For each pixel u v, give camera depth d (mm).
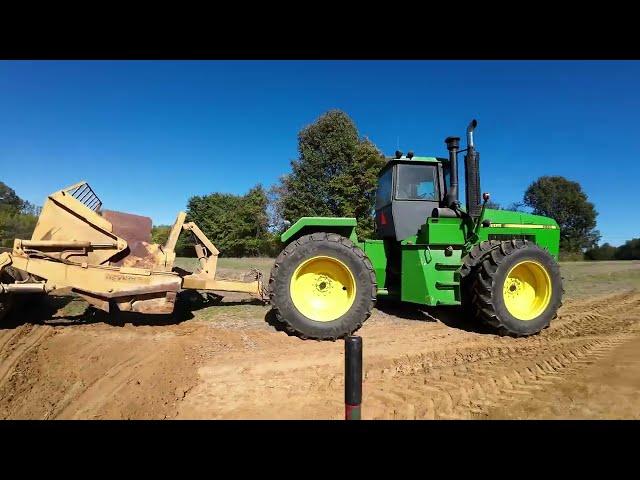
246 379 3939
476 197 6258
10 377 3885
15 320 5820
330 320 5363
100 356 4465
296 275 5480
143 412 3252
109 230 5484
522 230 6730
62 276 5125
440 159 6773
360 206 24750
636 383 3750
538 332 5773
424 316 6898
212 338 5230
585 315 7262
